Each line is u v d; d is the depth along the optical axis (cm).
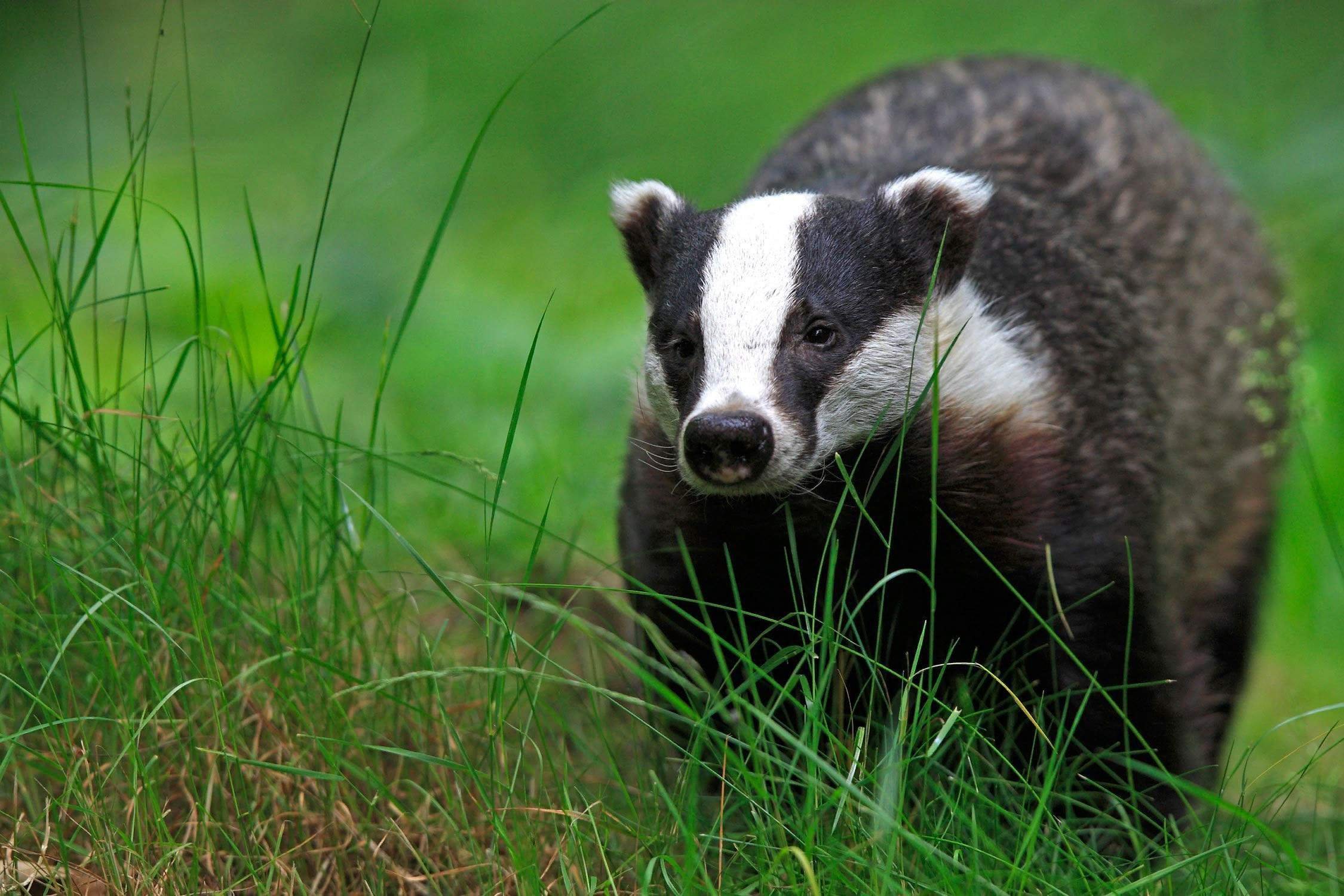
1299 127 1778
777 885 680
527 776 820
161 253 1772
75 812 754
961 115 1066
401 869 761
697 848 733
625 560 926
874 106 1106
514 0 2512
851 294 805
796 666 809
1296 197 1667
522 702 912
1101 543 830
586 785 825
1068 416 847
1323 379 1398
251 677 812
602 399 1529
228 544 820
